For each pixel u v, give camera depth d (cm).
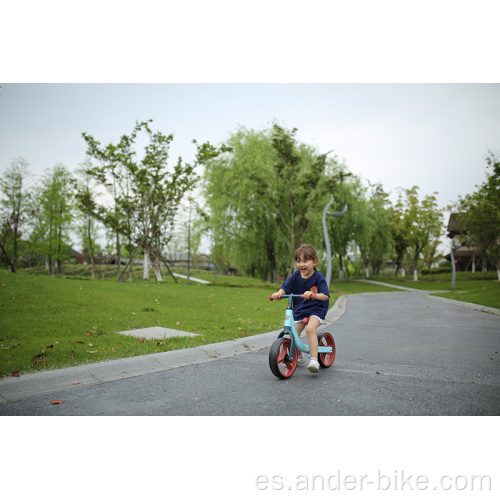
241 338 756
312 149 3534
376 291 4131
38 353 546
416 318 1336
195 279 4406
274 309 1437
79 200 2728
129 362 529
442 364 584
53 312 911
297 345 514
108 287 1515
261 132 3309
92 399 410
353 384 468
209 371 527
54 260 4572
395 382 477
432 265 7844
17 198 3491
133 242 2780
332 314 1468
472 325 1109
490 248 3975
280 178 3188
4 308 898
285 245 3294
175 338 705
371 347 745
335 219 3934
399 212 5444
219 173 3281
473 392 436
